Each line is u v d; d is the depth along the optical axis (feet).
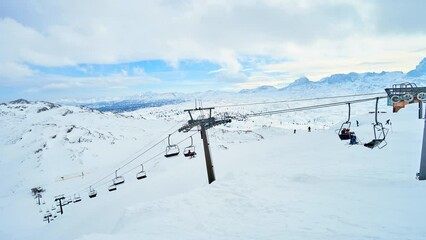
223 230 34.32
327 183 48.39
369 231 27.32
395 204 33.83
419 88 41.57
